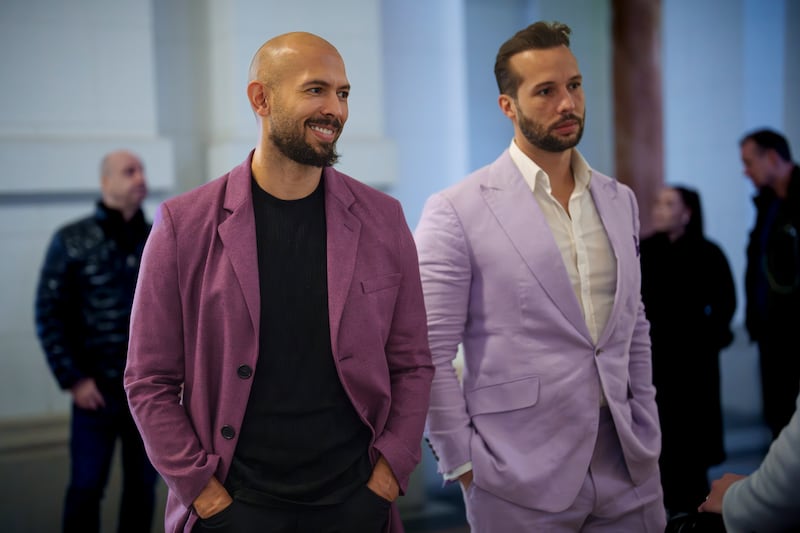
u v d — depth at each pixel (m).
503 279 2.36
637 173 7.67
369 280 2.09
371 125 6.65
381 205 2.17
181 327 2.05
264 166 2.07
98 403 3.76
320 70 1.96
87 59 6.09
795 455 1.62
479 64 7.42
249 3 6.29
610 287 2.41
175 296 2.03
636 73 7.62
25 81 5.96
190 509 2.00
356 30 6.57
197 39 6.60
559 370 2.33
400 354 2.18
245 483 2.00
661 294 3.86
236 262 2.00
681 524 1.96
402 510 4.41
